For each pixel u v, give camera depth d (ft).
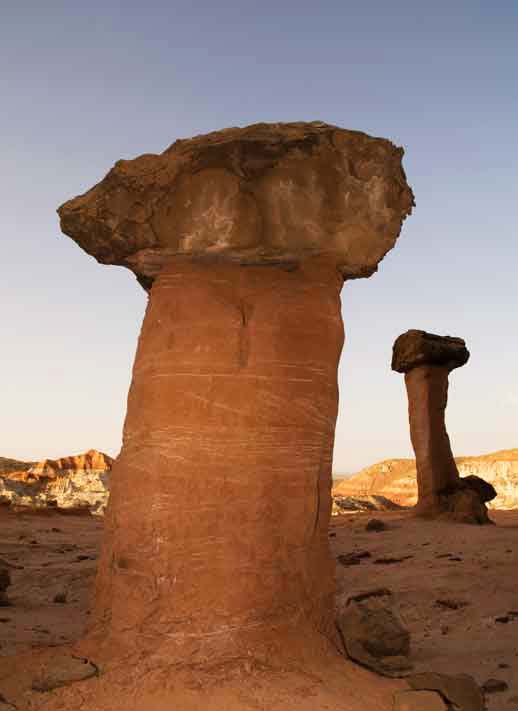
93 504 191.01
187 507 18.35
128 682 16.21
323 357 20.12
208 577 17.89
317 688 16.15
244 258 20.49
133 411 19.89
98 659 17.57
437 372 66.95
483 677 20.12
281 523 18.70
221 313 19.74
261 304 20.01
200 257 20.63
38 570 43.16
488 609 28.30
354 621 19.90
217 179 19.95
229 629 17.52
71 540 64.75
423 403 66.59
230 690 15.61
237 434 18.88
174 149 19.75
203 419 18.93
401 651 19.65
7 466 225.15
